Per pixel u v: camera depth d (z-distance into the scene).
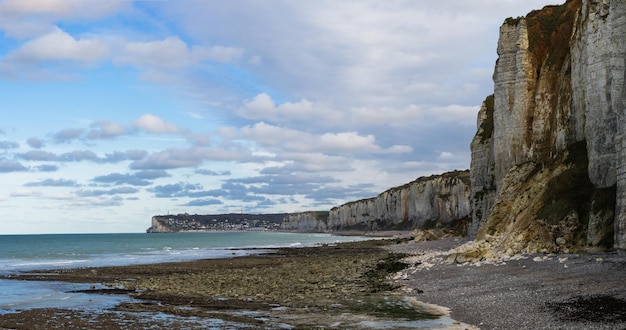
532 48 56.06
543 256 36.00
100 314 26.66
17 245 145.38
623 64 35.91
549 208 41.00
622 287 23.66
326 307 27.52
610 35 36.91
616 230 30.23
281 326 22.89
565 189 41.47
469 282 31.78
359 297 30.58
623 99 30.56
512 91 56.41
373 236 173.25
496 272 33.62
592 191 39.16
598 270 28.03
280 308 27.91
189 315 26.08
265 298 31.59
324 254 75.69
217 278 42.69
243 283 39.19
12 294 35.28
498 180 56.72
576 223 38.41
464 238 78.94
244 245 132.75
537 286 27.02
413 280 36.12
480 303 25.69
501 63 57.56
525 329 19.88
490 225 49.97
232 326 23.05
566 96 48.19
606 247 34.62
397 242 100.69
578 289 24.69
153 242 168.50
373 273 43.16
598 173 38.94
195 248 116.81
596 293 23.45
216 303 30.02
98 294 34.88
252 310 27.41
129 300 31.89
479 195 70.12
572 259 32.94
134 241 181.62
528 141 53.56
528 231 40.47
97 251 105.44
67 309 28.41
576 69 45.62
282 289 35.28
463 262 40.75
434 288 31.78
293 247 107.75
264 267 54.56
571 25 54.31
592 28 40.03
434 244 79.62
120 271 52.31
